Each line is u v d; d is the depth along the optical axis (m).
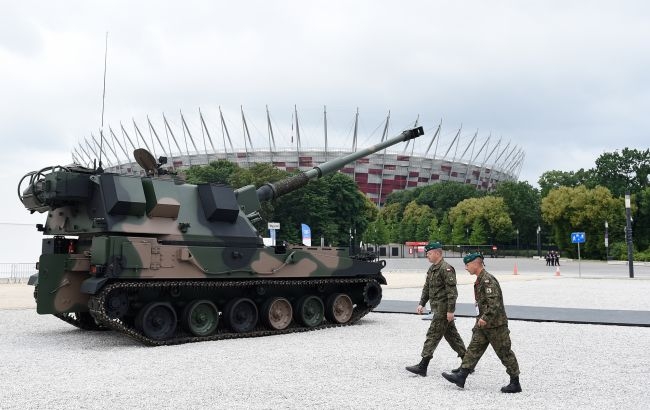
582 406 7.55
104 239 12.68
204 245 14.75
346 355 11.46
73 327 16.45
